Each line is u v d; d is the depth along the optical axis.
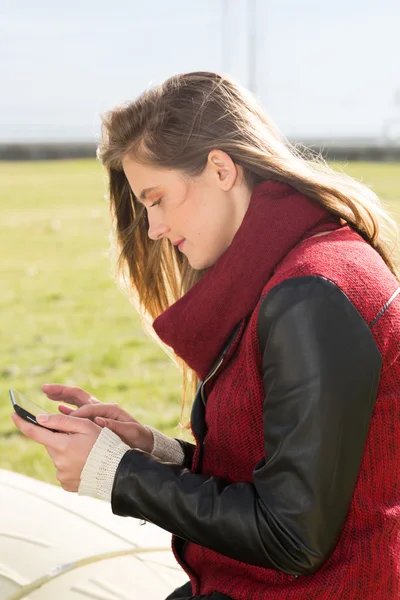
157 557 1.48
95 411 1.41
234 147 1.13
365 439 1.00
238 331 1.11
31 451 3.38
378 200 1.24
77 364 4.78
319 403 0.97
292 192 1.14
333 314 0.99
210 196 1.15
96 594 1.32
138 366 4.73
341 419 0.97
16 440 3.52
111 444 1.15
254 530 1.01
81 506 1.62
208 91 1.16
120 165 1.24
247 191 1.17
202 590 1.20
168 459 1.41
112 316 6.12
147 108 1.15
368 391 0.99
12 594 1.29
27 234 10.67
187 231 1.17
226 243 1.18
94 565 1.40
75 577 1.36
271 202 1.12
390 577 1.06
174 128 1.14
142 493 1.10
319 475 0.97
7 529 1.47
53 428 1.17
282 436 0.99
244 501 1.03
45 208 13.52
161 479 1.09
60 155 27.23
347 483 1.00
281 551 1.00
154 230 1.19
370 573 1.05
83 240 10.20
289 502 0.99
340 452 0.98
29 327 5.76
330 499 0.98
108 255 1.63
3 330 5.66
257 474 1.03
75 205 13.92
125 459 1.13
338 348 0.98
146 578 1.40
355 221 1.15
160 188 1.16
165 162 1.14
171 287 1.52
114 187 1.44
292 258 1.06
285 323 0.99
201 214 1.16
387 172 18.77
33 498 1.61
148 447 1.39
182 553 1.26
